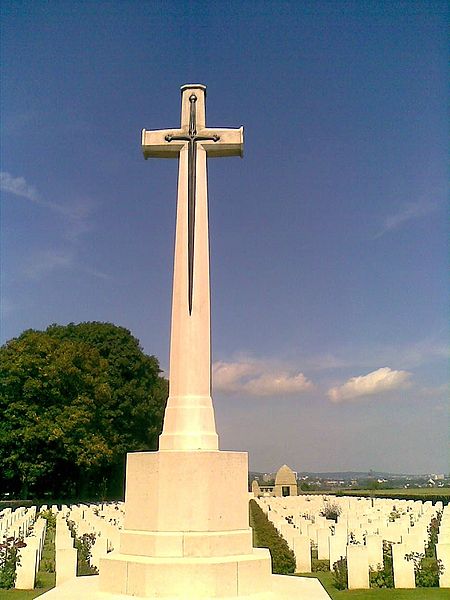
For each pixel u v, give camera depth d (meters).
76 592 8.12
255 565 7.99
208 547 8.03
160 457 8.30
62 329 47.59
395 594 11.62
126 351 46.06
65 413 37.59
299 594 7.97
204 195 9.59
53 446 37.47
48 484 41.16
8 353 38.09
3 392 37.19
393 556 12.60
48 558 15.67
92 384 40.25
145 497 8.40
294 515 24.36
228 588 7.72
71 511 26.17
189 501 8.19
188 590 7.63
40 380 37.38
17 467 37.00
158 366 48.41
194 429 8.69
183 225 9.48
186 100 9.91
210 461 8.32
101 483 44.31
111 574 8.12
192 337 9.02
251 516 26.00
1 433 36.16
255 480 53.97
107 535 15.63
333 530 17.00
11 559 13.01
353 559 12.37
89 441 38.19
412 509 27.02
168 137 9.72
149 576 7.66
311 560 15.02
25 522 20.84
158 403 46.44
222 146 9.73
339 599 11.23
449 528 16.89
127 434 43.78
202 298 9.18
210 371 9.08
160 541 8.02
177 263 9.38
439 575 12.53
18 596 11.21
